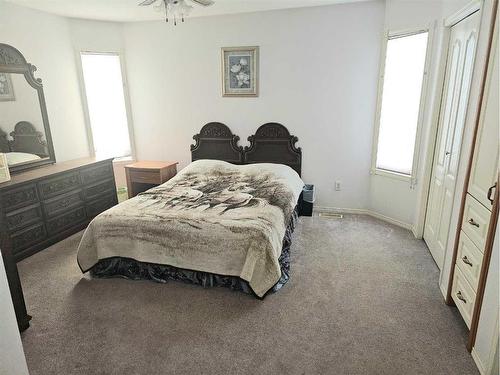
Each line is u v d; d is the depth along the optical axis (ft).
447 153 9.09
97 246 8.95
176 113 14.92
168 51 14.21
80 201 12.23
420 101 10.90
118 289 8.55
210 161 13.80
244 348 6.47
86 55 13.96
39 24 12.11
